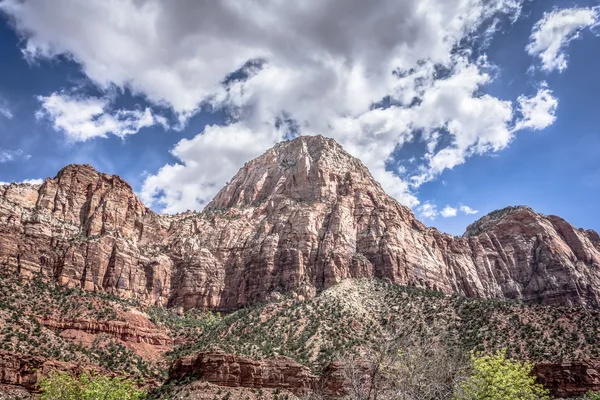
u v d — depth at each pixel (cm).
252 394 8088
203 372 8594
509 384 4675
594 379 7562
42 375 8512
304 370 8512
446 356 3947
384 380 3638
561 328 9081
